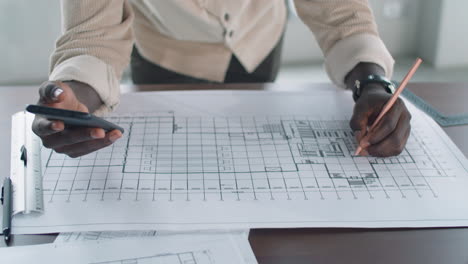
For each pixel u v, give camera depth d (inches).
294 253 20.3
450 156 26.8
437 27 82.5
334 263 19.8
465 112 32.3
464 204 23.1
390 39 87.7
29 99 32.2
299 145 27.4
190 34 36.9
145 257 19.2
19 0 72.1
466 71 84.1
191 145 27.0
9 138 27.2
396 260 20.1
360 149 26.4
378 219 22.0
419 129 29.4
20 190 22.5
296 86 35.2
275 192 23.5
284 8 41.4
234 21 35.7
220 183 24.0
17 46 75.7
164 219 21.5
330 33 33.0
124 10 30.5
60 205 22.0
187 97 32.2
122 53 29.0
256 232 21.3
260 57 40.4
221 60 38.1
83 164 24.9
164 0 34.1
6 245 20.0
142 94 32.4
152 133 27.9
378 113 27.2
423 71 83.9
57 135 22.1
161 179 24.1
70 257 19.1
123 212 21.8
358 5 32.7
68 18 27.7
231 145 27.2
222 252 19.6
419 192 23.8
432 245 20.9
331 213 22.3
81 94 25.1
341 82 32.9
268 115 30.5
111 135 22.5
